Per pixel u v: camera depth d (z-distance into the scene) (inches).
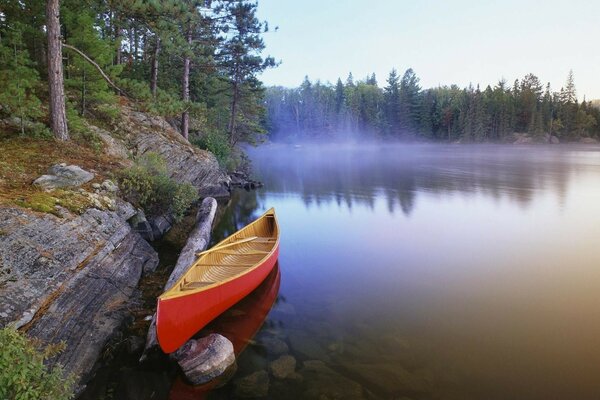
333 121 3336.6
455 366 218.2
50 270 221.6
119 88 495.2
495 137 2987.2
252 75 1141.7
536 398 191.2
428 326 267.0
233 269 307.6
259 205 703.7
